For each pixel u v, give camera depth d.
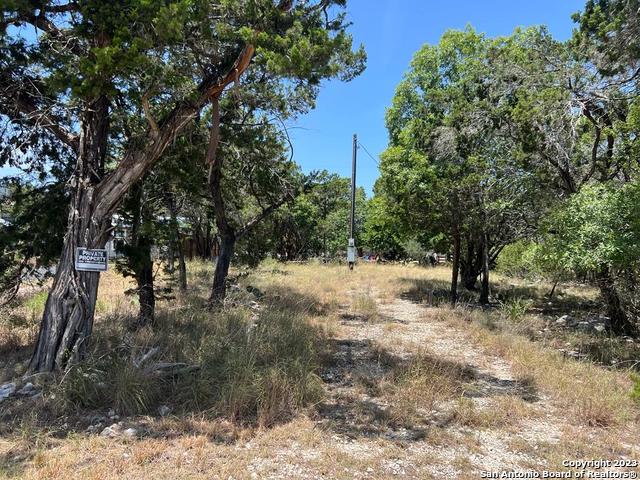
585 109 10.13
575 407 5.46
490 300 16.22
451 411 5.24
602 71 9.17
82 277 6.28
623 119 10.05
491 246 17.17
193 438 4.37
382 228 35.00
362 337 9.05
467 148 12.97
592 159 10.59
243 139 9.77
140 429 4.60
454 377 6.34
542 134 10.19
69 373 5.52
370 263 33.44
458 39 18.91
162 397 5.41
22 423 4.60
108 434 4.45
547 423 5.07
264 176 11.38
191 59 6.11
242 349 6.27
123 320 8.90
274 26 6.12
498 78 11.46
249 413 5.02
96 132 6.57
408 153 15.66
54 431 4.56
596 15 9.41
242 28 5.61
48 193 7.59
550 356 7.62
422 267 30.39
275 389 5.20
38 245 7.43
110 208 6.48
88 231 6.31
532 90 10.67
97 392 5.29
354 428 4.79
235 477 3.71
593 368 7.02
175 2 5.38
